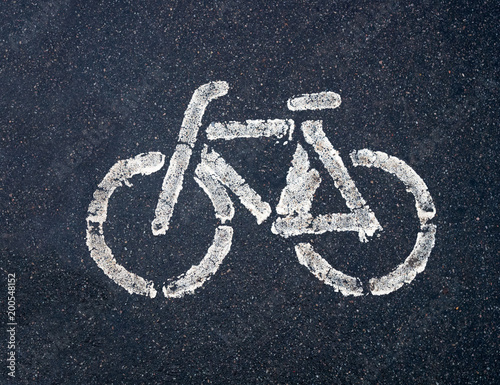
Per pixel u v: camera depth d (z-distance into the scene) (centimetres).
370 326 262
